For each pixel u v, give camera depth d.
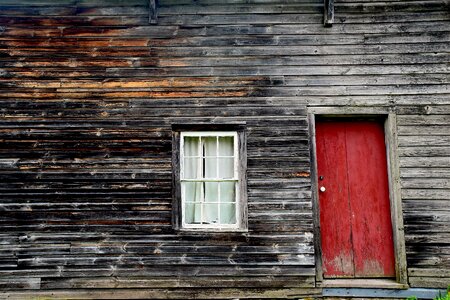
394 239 5.53
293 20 5.83
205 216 5.59
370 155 5.77
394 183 5.54
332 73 5.73
